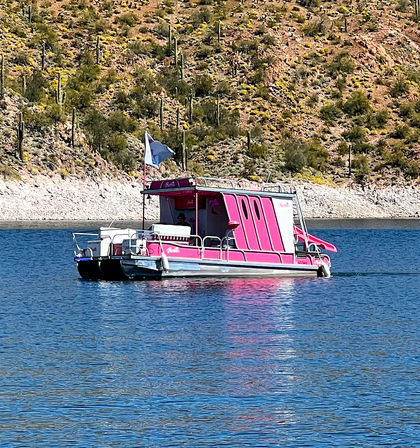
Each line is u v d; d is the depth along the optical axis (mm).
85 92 163625
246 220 53750
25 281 56344
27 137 140750
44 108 150625
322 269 57562
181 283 51500
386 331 37656
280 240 55375
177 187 52656
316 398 27047
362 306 45031
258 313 42125
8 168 131000
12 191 127812
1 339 35500
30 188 130125
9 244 88875
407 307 44844
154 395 27328
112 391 27734
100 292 48844
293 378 29266
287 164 157625
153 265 51312
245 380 29016
